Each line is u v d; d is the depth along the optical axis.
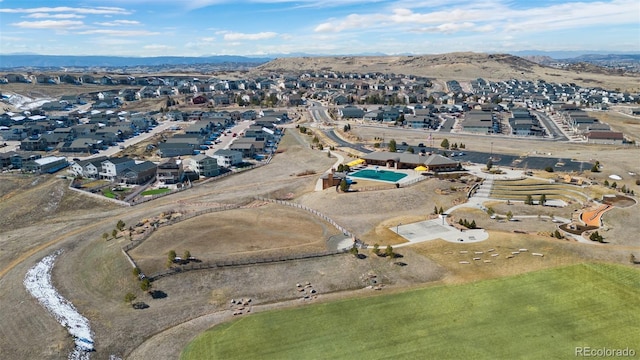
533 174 120.12
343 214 93.25
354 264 70.00
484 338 51.38
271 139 187.00
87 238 85.06
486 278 64.94
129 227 87.12
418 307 58.53
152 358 51.31
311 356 49.72
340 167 124.31
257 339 53.38
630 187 108.56
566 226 84.00
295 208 96.19
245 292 64.12
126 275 67.50
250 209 95.19
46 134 193.00
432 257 71.50
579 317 54.69
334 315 57.62
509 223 86.69
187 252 70.75
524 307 57.19
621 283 61.88
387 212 94.44
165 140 184.00
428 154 139.75
